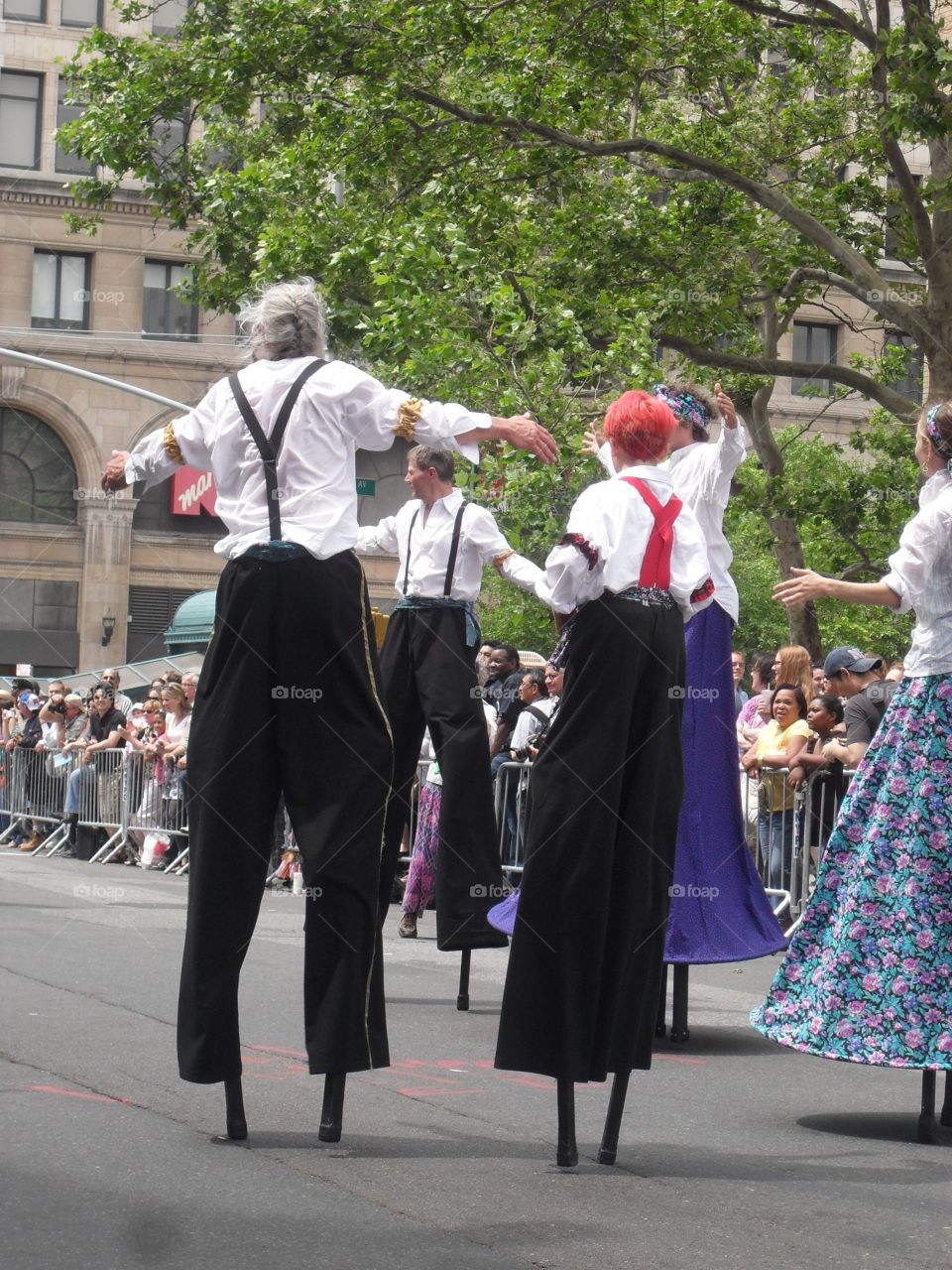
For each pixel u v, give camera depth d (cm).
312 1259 396
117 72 2895
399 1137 535
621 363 2006
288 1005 798
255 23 2333
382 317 2080
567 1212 453
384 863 780
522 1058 512
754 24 2452
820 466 2838
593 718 521
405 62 2311
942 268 2252
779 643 4431
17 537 4781
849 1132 588
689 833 755
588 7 2255
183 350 4812
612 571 524
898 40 1967
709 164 2255
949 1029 583
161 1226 417
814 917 618
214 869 512
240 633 512
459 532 840
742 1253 423
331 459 518
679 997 776
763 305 2841
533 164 2358
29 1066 618
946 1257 429
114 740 1972
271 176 2620
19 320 4716
